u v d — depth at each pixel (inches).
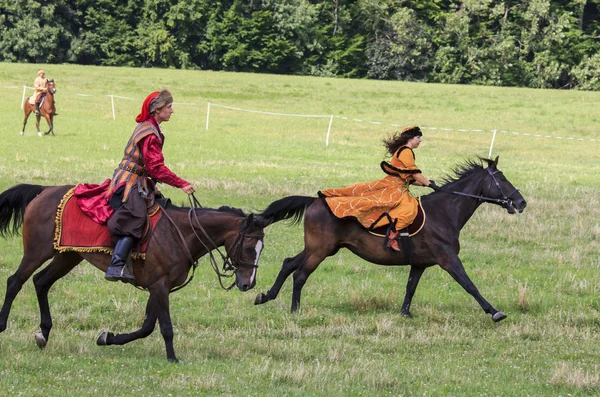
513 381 345.4
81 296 471.5
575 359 389.4
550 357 390.0
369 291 508.7
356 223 448.5
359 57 3440.0
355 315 463.2
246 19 3408.0
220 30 3385.8
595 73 3189.0
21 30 3203.7
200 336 406.3
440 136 1588.3
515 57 3324.3
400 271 573.3
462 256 616.7
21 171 904.9
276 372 335.6
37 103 1240.2
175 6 3344.0
